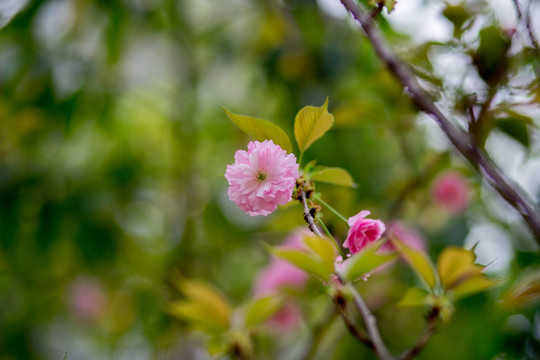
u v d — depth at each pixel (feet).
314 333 4.44
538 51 4.16
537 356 4.63
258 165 3.68
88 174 6.41
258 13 6.97
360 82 5.41
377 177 5.92
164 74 7.43
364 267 3.82
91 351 7.18
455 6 4.28
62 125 6.19
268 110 6.81
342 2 3.96
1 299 6.86
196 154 6.68
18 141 6.03
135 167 6.64
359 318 5.08
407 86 4.01
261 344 5.33
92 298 6.80
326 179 3.77
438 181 5.32
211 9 7.16
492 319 4.72
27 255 6.40
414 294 3.98
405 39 4.68
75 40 6.34
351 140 5.86
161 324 5.92
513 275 4.76
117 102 6.78
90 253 6.14
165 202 6.93
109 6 6.21
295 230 4.49
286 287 4.50
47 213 6.02
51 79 6.01
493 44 4.21
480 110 4.24
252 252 6.53
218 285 6.28
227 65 7.13
